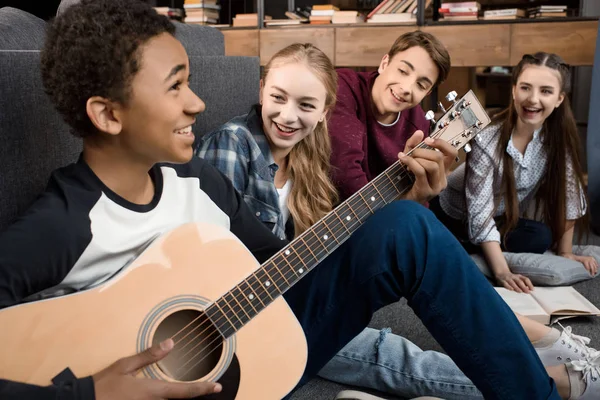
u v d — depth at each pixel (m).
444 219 2.66
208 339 1.03
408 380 1.49
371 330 1.62
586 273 2.31
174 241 1.01
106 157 1.00
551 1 4.08
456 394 1.46
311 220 1.63
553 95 2.30
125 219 1.01
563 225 2.46
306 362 1.09
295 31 4.15
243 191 1.54
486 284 1.14
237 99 2.30
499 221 2.51
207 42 2.45
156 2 4.95
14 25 1.40
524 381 1.12
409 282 1.13
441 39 3.79
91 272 0.98
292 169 1.63
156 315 0.96
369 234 1.14
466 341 1.12
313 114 1.48
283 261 1.09
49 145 1.24
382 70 2.14
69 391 0.84
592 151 3.00
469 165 2.41
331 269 1.17
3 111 1.12
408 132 2.20
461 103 1.38
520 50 3.65
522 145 2.41
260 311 1.05
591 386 1.42
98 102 0.96
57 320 0.90
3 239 0.90
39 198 0.97
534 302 2.02
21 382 0.84
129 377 0.87
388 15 3.94
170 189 1.10
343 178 1.94
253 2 4.83
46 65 0.99
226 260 1.05
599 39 2.97
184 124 1.00
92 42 0.94
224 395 1.01
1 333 0.86
